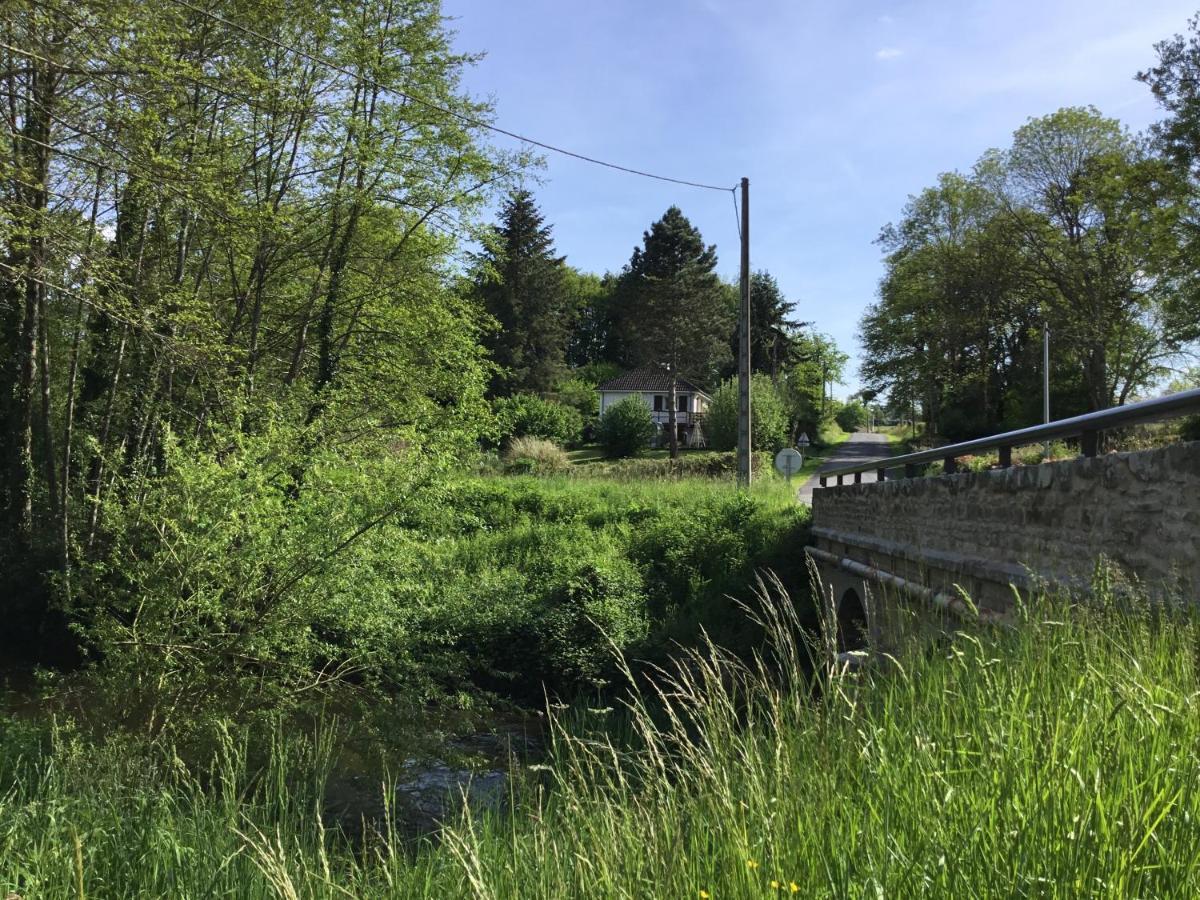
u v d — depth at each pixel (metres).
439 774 9.35
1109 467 5.02
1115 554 4.96
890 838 2.29
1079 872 1.93
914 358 59.62
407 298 21.38
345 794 7.92
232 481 10.30
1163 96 29.14
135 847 5.25
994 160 48.78
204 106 16.34
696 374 74.12
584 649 15.78
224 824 5.25
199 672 9.81
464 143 20.05
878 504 11.77
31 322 16.81
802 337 87.06
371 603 11.26
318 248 20.94
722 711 3.53
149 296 14.67
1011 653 3.32
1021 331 55.81
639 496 25.22
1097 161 39.50
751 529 20.14
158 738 8.66
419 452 11.55
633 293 69.81
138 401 17.11
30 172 12.66
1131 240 34.66
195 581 10.23
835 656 3.63
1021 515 6.31
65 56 12.35
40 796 6.25
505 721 13.36
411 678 11.70
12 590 15.33
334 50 19.08
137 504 10.52
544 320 62.28
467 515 18.23
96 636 10.53
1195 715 2.37
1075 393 50.66
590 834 3.11
